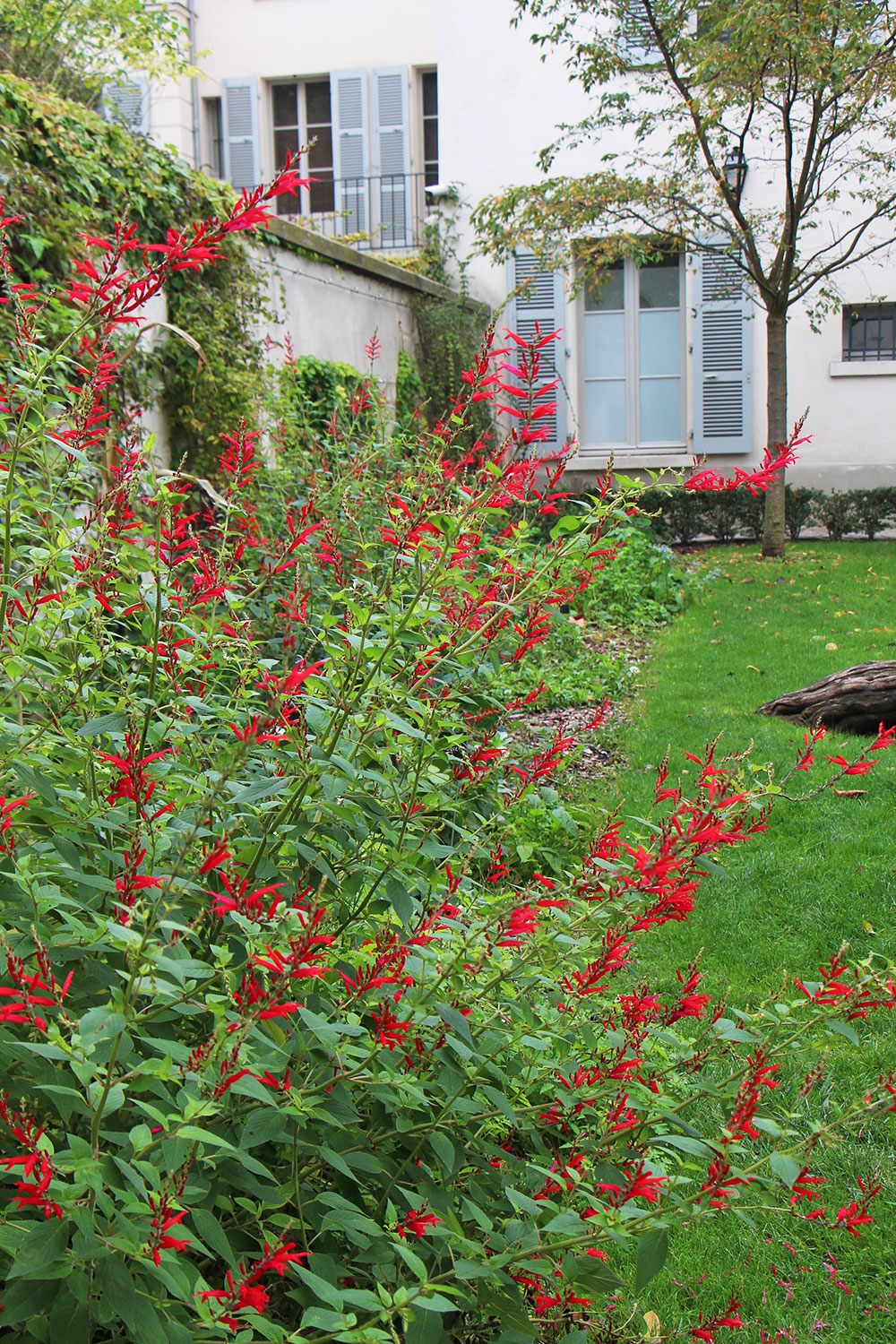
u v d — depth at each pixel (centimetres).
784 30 902
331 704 170
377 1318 120
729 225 1177
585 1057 182
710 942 345
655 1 1053
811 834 422
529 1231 143
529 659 550
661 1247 134
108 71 1009
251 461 232
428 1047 155
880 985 152
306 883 164
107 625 209
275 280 884
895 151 1175
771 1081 151
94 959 138
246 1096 140
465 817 211
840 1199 229
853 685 546
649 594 917
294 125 1612
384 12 1548
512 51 1384
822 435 1351
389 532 186
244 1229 145
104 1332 135
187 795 153
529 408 196
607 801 443
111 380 199
